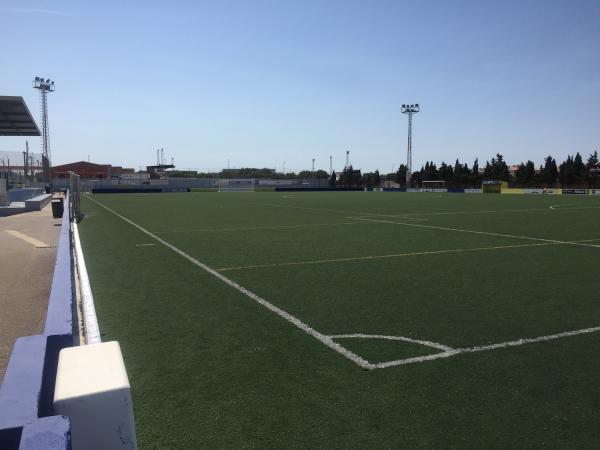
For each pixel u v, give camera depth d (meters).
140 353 4.58
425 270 8.70
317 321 5.60
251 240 13.06
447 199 42.28
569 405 3.52
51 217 21.86
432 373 4.09
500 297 6.70
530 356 4.48
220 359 4.42
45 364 1.83
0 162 30.55
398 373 4.08
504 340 4.93
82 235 14.52
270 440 3.03
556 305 6.27
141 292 7.09
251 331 5.24
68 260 4.71
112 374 1.52
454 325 5.43
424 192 68.94
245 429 3.16
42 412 1.65
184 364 4.30
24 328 5.46
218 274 8.40
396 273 8.43
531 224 17.72
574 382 3.91
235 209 27.34
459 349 4.66
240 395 3.66
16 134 32.78
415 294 6.89
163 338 5.02
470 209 27.08
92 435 1.42
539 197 47.91
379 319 5.66
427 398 3.62
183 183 80.50
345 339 4.96
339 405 3.50
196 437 3.06
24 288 7.49
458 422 3.26
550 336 5.05
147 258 10.14
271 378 3.98
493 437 3.07
